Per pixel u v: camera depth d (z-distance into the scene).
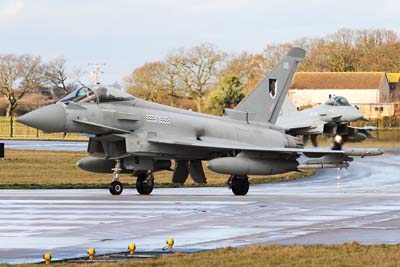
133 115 79.69
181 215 58.97
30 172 110.38
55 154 154.38
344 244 43.53
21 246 44.62
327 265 37.28
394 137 155.38
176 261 38.50
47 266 37.75
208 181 101.25
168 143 79.19
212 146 79.75
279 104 89.69
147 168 79.94
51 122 76.12
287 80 90.00
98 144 80.94
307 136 144.25
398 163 143.00
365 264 37.44
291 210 62.53
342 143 144.50
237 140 84.94
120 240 46.72
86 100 78.25
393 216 58.44
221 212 60.97
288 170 82.06
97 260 39.91
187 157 81.94
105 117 78.19
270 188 89.69
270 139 87.31
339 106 139.25
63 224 53.88
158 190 85.25
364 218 57.16
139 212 60.94
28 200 70.56
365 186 92.75
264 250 41.59
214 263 37.91
